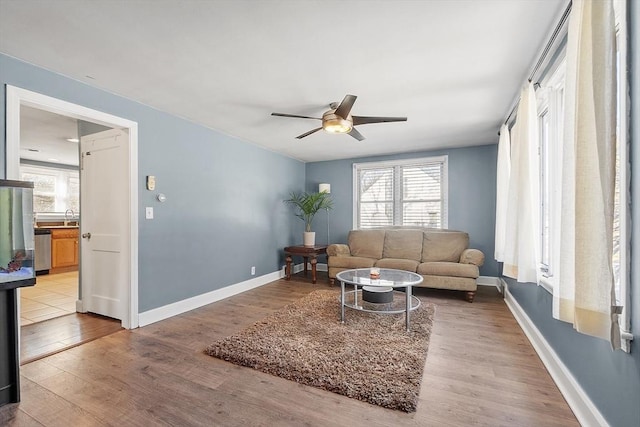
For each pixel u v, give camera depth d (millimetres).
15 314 1788
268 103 3031
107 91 2715
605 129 1177
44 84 2289
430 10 1655
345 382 1893
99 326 2949
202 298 3678
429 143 4680
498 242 3408
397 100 2961
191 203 3566
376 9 1646
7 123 2076
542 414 1632
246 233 4492
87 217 3324
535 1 1585
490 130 3979
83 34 1867
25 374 2057
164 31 1844
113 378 1999
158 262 3156
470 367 2141
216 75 2432
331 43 1982
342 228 5855
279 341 2512
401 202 5379
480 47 2027
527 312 2771
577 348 1653
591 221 1246
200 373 2062
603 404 1374
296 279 5215
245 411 1657
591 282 1236
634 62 1146
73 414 1645
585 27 1294
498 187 3453
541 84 2285
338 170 5887
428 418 1597
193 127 3607
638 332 1115
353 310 3350
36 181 6203
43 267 5551
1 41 1934
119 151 3020
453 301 3846
